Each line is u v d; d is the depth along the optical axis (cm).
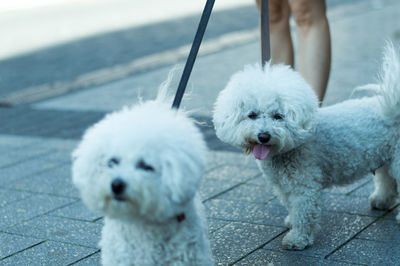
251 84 297
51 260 312
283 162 309
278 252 308
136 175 203
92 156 216
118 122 218
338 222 343
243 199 386
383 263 285
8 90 843
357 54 848
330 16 1261
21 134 610
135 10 1697
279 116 296
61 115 680
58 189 432
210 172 445
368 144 319
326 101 600
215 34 1152
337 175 325
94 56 1042
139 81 819
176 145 208
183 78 266
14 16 1758
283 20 441
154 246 228
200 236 235
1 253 324
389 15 1216
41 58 1068
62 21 1559
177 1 1859
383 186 353
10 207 398
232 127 303
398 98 311
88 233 346
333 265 287
